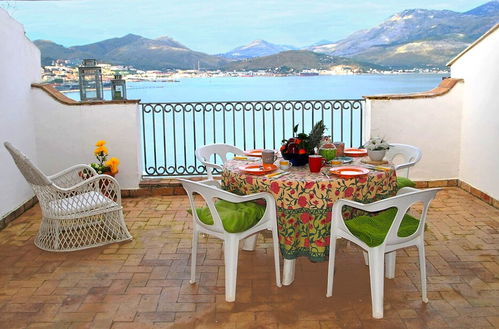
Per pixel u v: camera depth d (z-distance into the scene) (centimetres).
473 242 373
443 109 522
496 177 455
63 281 318
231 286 285
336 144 349
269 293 297
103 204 378
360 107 546
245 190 303
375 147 331
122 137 513
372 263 263
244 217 282
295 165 321
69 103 509
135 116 509
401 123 523
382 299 264
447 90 517
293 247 292
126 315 273
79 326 263
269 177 292
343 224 276
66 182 441
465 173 520
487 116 470
